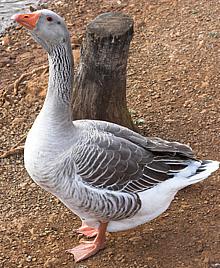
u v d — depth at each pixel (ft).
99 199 5.77
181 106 8.28
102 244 6.33
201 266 6.12
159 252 6.31
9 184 7.36
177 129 7.91
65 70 5.60
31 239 6.55
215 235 6.43
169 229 6.56
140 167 5.94
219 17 9.95
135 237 6.49
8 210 6.97
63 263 6.25
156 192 5.98
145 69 9.04
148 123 8.05
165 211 6.77
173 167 6.08
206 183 7.10
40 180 5.81
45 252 6.39
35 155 5.68
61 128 5.65
